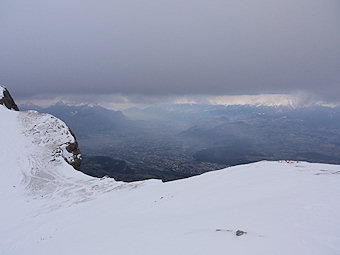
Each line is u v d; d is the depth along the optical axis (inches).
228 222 378.9
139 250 315.3
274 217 368.5
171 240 335.0
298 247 260.7
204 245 293.6
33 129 2037.4
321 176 649.6
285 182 619.2
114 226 533.0
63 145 1898.4
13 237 668.1
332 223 321.4
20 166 1488.7
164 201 692.7
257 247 268.5
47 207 958.4
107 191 1106.7
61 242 512.4
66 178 1405.0
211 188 707.4
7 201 1043.9
